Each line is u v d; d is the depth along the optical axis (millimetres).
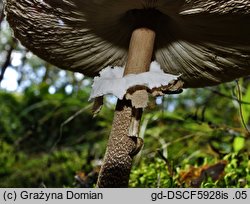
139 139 284
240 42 308
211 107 691
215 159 424
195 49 336
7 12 292
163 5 281
